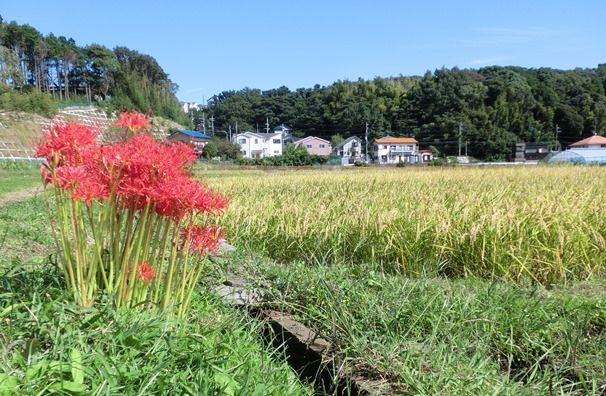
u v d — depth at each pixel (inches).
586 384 128.2
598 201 335.9
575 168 1130.7
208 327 139.8
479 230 274.7
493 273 261.9
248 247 305.9
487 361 131.6
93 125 154.8
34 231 320.5
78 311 111.9
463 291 184.5
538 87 3486.7
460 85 3535.9
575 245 266.8
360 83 4244.6
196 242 139.0
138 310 125.3
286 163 2655.0
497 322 156.5
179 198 125.2
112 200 126.0
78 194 118.3
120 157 123.6
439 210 317.4
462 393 113.9
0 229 315.9
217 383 97.3
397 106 3848.4
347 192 498.0
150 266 133.1
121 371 89.7
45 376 83.3
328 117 3996.1
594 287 241.1
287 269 217.9
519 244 263.1
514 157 3075.8
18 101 2039.9
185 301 139.3
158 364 94.8
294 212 359.9
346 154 3528.5
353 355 137.3
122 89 2938.0
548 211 291.6
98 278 131.9
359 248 299.1
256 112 4249.5
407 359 127.0
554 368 134.6
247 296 191.9
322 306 172.7
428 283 196.4
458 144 3255.4
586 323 157.2
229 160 2571.4
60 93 2974.9
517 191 460.4
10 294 118.9
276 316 176.7
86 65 3184.1
